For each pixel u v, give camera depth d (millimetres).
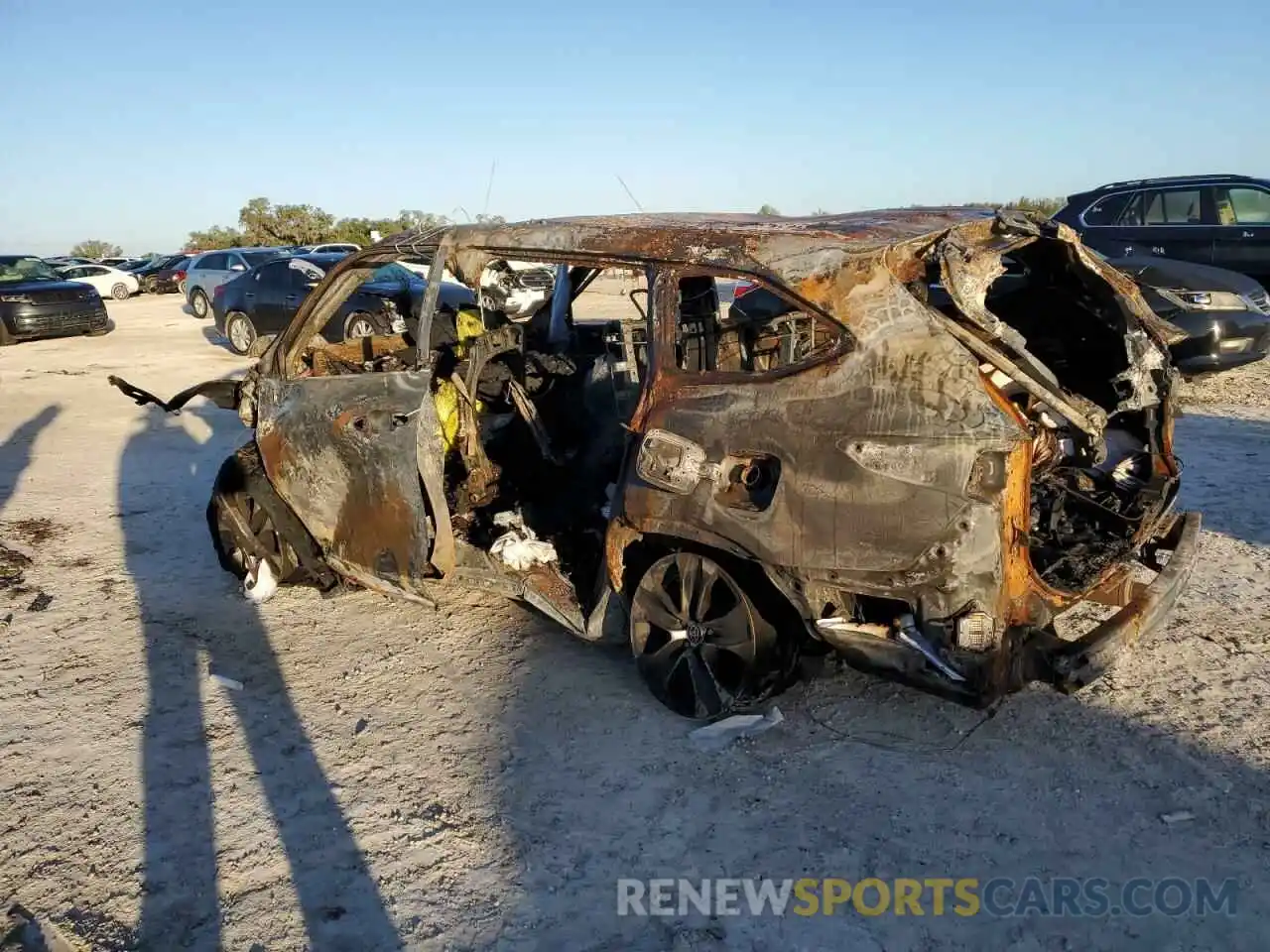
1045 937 2604
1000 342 3086
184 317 24422
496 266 4969
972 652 2977
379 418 4281
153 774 3566
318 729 3850
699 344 3812
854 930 2658
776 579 3270
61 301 18953
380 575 4516
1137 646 4168
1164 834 2977
